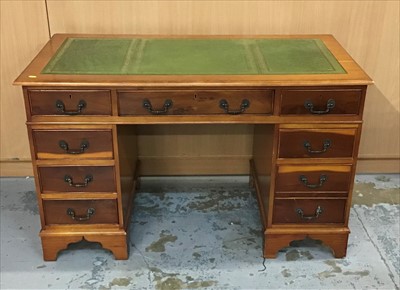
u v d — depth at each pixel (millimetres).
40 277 2166
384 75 2689
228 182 2852
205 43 2355
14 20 2531
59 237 2209
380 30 2588
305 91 1972
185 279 2156
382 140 2848
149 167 2852
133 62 2107
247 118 2020
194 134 2779
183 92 1964
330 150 2084
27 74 1971
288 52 2244
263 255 2289
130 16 2533
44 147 2053
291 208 2195
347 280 2158
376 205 2648
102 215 2195
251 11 2533
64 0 2494
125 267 2225
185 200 2699
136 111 1997
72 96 1959
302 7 2529
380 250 2330
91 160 2084
